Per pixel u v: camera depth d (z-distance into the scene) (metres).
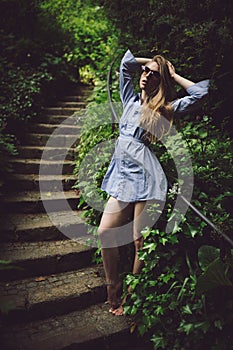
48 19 7.42
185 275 2.45
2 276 2.71
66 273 2.92
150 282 2.41
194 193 2.64
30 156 4.47
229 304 2.17
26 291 2.60
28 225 3.20
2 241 3.07
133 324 2.43
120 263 2.82
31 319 2.44
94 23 7.70
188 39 4.05
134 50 4.79
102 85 5.53
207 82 2.51
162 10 4.51
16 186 3.85
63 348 2.19
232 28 3.87
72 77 6.75
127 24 5.21
